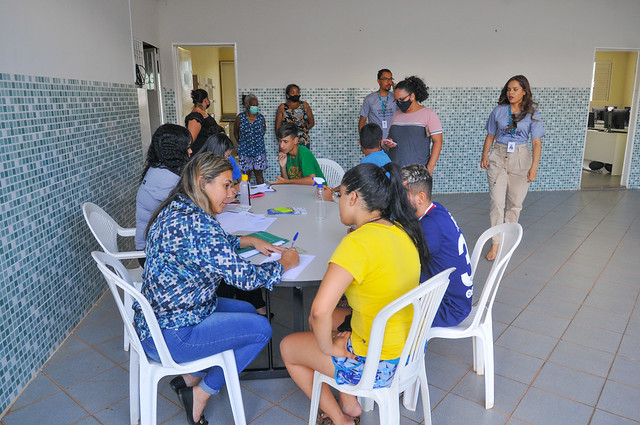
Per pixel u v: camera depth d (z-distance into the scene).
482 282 3.75
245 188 3.19
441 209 2.08
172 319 1.84
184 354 1.87
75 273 3.05
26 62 2.47
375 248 1.59
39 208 2.59
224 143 3.29
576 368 2.58
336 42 6.44
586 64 6.88
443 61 6.64
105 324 3.07
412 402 2.24
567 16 6.70
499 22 6.62
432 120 4.01
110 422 2.17
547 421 2.17
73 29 3.11
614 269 4.01
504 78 6.79
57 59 2.87
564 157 7.16
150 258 1.85
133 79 4.52
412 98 4.02
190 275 1.83
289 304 3.36
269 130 6.62
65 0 3.00
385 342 1.69
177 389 2.16
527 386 2.43
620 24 6.82
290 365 1.96
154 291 1.84
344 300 2.64
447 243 2.02
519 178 4.22
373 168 1.72
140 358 1.87
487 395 2.24
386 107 5.26
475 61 6.69
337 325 2.08
